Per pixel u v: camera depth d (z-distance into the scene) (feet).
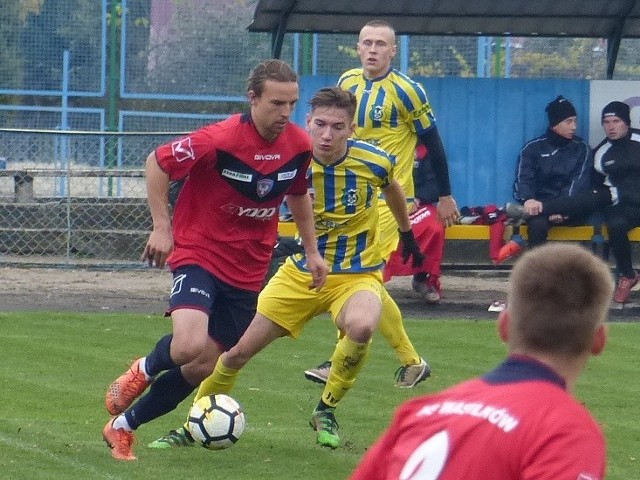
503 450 16.92
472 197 97.66
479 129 97.30
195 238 42.78
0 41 126.11
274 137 42.27
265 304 47.75
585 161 90.99
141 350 69.41
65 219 109.29
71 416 51.93
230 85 129.80
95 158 118.21
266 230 43.62
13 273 102.06
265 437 48.65
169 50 128.77
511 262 93.35
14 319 79.41
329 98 49.19
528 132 97.19
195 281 42.22
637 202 89.30
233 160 41.91
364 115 67.87
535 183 91.45
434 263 87.66
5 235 106.52
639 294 95.81
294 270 47.83
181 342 41.09
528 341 17.85
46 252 107.04
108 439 44.01
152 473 41.68
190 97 129.08
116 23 127.75
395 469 18.16
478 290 99.71
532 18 102.01
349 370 46.83
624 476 43.62
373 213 49.14
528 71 127.54
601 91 96.02
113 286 96.94
